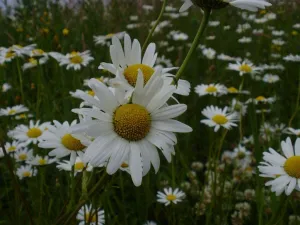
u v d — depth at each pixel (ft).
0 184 0.90
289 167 0.63
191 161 1.10
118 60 0.44
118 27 1.96
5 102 1.17
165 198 0.82
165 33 2.13
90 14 2.04
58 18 2.01
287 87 1.48
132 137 0.40
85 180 0.43
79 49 1.72
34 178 0.82
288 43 1.99
